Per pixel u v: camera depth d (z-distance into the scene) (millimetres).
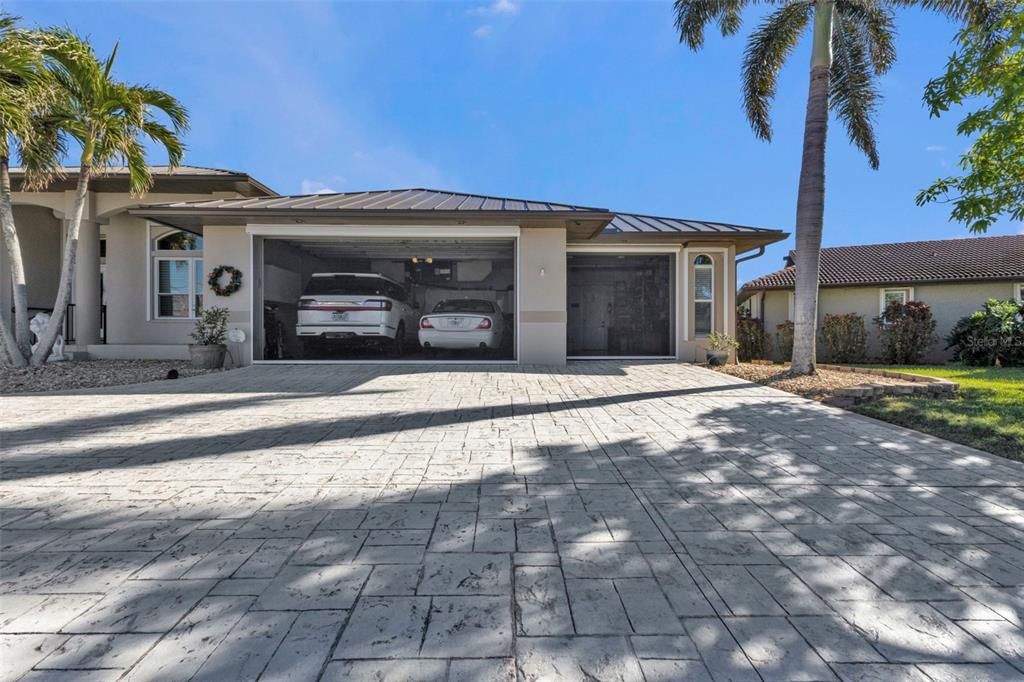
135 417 6098
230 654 1902
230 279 10930
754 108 10531
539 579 2479
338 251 13398
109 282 13391
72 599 2281
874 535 2990
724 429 5578
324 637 2012
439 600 2287
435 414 6316
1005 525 3131
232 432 5410
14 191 12766
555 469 4219
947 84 7652
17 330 9992
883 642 2006
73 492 3654
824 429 5570
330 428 5602
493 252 13453
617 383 8781
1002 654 1934
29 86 8641
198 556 2701
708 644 1987
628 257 13875
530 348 11312
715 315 12766
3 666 1823
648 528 3084
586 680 1783
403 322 12594
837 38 10328
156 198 13086
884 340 15859
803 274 9453
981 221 7910
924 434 5387
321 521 3166
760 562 2662
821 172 9414
